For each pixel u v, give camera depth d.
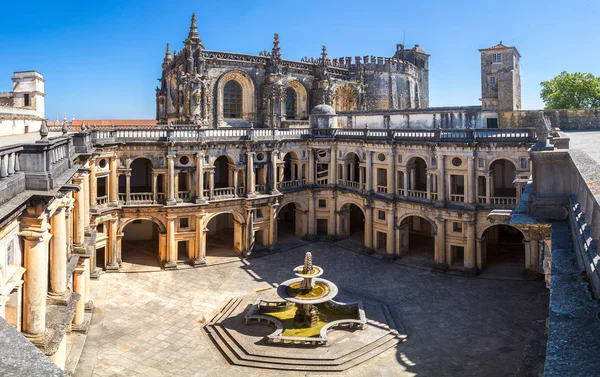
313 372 33.69
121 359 35.12
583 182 13.46
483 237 53.66
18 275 19.05
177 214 56.72
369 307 44.00
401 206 59.09
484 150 51.91
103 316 42.34
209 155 58.91
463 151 52.75
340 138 66.69
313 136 68.62
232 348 36.56
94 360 34.16
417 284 51.22
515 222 20.03
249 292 49.41
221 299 47.47
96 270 52.69
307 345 36.50
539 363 19.08
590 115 55.12
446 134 55.47
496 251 60.69
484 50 64.25
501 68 63.34
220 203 59.31
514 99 63.25
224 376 33.31
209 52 70.88
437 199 55.38
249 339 37.69
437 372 33.28
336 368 33.84
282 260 60.44
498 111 62.03
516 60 64.75
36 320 20.64
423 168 69.56
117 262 55.75
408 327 40.78
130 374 33.09
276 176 65.12
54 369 6.10
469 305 44.97
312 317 39.97
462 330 39.78
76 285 36.94
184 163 58.41
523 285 49.56
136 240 67.75
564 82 81.62
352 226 75.31
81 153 36.66
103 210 53.00
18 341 6.80
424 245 65.12
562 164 19.78
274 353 35.44
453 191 57.97
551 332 9.63
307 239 68.75
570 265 14.12
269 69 75.25
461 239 53.88
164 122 81.81
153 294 48.41
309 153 68.69
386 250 60.88
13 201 17.19
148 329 40.41
